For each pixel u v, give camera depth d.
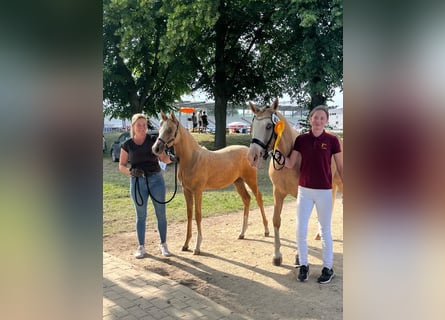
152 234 4.78
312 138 3.03
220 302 2.87
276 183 3.44
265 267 3.62
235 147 4.46
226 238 4.60
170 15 10.53
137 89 12.69
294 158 3.21
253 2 10.91
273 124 3.19
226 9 11.24
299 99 11.66
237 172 4.37
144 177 3.78
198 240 4.00
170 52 10.91
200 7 10.19
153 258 3.88
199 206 3.99
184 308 2.74
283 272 3.48
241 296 2.98
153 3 11.35
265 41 12.05
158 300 2.87
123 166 3.80
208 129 16.23
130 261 3.78
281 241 4.46
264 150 3.19
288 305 2.81
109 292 3.00
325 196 3.07
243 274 3.44
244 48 12.41
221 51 11.95
